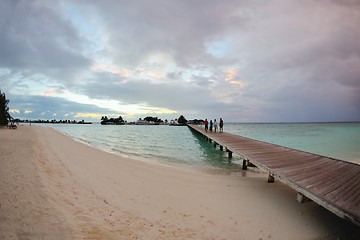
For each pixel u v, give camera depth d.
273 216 5.51
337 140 27.97
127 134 44.59
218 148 21.06
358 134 37.59
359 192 5.31
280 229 4.88
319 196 5.07
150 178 8.40
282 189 7.64
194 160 14.27
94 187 6.48
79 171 8.24
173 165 12.09
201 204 6.11
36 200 4.59
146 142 26.83
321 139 29.52
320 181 6.24
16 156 8.57
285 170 7.57
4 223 3.76
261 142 16.02
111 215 4.81
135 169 9.83
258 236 4.59
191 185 7.83
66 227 3.87
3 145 11.69
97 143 24.73
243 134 40.81
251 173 10.39
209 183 8.22
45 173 6.79
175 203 6.05
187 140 29.92
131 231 4.31
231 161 14.01
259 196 6.93
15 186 5.17
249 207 6.04
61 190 5.61
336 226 5.04
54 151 12.52
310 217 5.47
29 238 3.49
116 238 3.97
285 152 11.13
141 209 5.41
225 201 6.43
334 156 16.75
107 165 10.27
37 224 3.83
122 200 5.81
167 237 4.28
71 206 4.78
